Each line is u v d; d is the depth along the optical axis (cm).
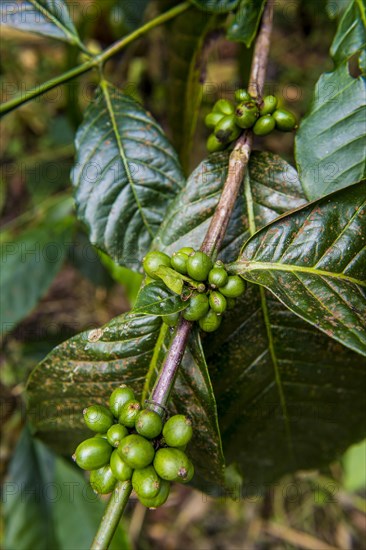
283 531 64
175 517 65
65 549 47
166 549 63
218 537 64
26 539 47
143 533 63
